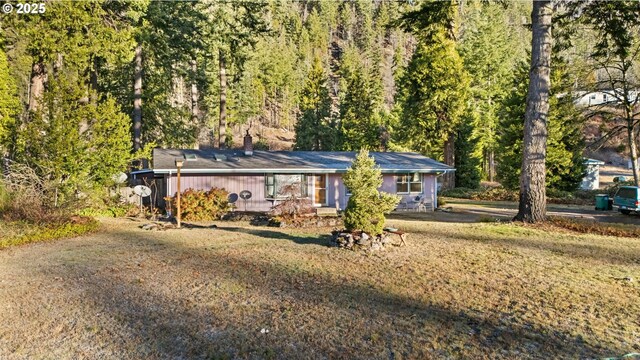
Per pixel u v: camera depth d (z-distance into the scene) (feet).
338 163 75.15
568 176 104.01
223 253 33.42
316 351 15.92
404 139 116.26
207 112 168.55
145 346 16.47
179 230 47.37
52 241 39.75
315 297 22.22
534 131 48.47
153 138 105.09
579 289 23.82
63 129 49.75
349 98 162.71
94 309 20.63
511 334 17.63
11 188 48.98
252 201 69.72
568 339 17.16
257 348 16.14
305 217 53.26
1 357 15.80
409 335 17.43
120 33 64.28
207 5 88.74
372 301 21.61
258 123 255.09
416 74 108.37
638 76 84.17
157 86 98.73
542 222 48.34
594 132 151.33
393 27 57.31
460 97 107.04
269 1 106.63
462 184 124.47
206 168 65.21
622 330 18.08
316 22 355.77
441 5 52.31
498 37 152.15
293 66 283.79
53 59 60.08
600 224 46.98
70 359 15.58
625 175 169.68
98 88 91.04
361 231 35.78
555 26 60.08
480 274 26.91
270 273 27.09
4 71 59.16
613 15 53.31
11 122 57.26
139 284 24.75
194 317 19.43
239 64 103.30
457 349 16.20
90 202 56.59
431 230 45.52
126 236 42.73
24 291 23.59
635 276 26.61
